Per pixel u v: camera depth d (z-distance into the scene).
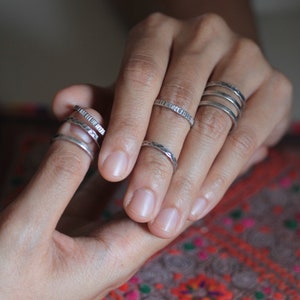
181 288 0.32
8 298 0.24
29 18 0.55
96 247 0.26
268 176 0.40
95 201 0.33
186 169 0.27
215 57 0.31
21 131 0.44
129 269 0.27
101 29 0.54
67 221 0.31
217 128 0.28
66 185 0.24
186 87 0.28
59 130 0.25
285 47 0.52
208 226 0.36
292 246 0.35
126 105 0.27
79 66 0.51
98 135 0.26
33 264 0.24
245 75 0.31
